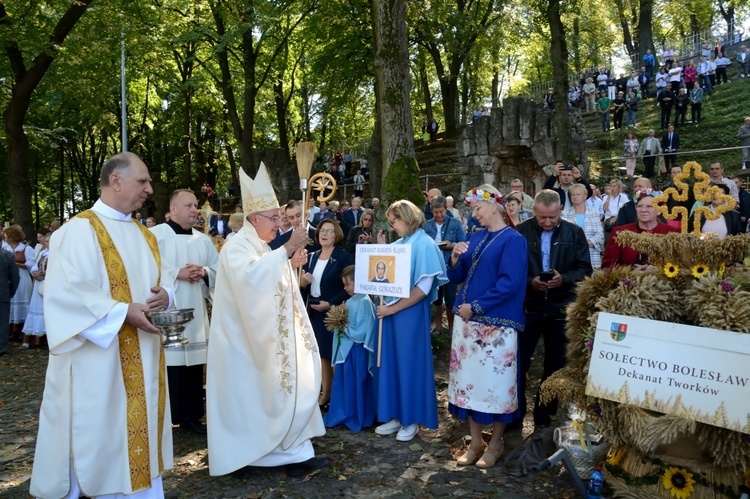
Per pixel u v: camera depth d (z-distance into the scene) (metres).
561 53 12.98
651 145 14.77
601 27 26.83
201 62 23.12
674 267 3.40
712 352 2.98
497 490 3.84
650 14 26.16
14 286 9.02
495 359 4.18
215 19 20.30
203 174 32.81
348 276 5.29
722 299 3.04
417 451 4.59
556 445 4.21
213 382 4.21
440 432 5.02
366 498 3.77
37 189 31.84
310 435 4.23
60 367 3.15
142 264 3.39
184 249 5.27
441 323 8.02
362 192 20.52
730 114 18.03
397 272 4.71
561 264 4.75
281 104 26.48
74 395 3.11
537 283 4.55
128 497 3.26
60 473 3.10
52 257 3.15
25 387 6.90
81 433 3.09
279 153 20.02
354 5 20.05
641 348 3.17
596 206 8.43
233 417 4.11
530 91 31.33
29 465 4.50
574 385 3.49
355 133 34.91
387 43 8.12
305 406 4.09
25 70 14.78
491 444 4.34
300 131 32.53
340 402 5.20
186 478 4.14
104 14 15.12
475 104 33.69
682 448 3.29
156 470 3.32
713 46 27.52
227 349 4.17
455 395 4.34
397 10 8.12
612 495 3.51
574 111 14.37
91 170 33.00
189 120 26.62
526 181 13.52
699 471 3.19
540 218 4.82
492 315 4.19
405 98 8.20
